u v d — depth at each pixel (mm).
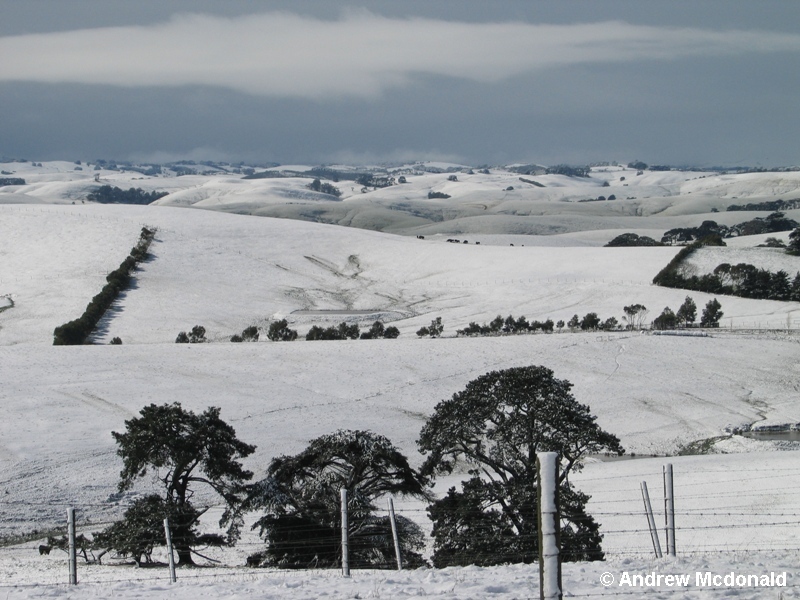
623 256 174625
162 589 21359
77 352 92812
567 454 38125
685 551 34375
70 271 156125
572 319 123750
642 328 118562
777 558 22703
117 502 52719
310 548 35219
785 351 101875
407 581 20703
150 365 88500
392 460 38312
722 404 83625
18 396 74438
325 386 84375
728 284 144750
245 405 76250
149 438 40781
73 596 20719
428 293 160125
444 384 86562
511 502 34594
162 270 163125
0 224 184875
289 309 146875
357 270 178375
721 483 49688
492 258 181375
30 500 51969
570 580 19859
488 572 21672
